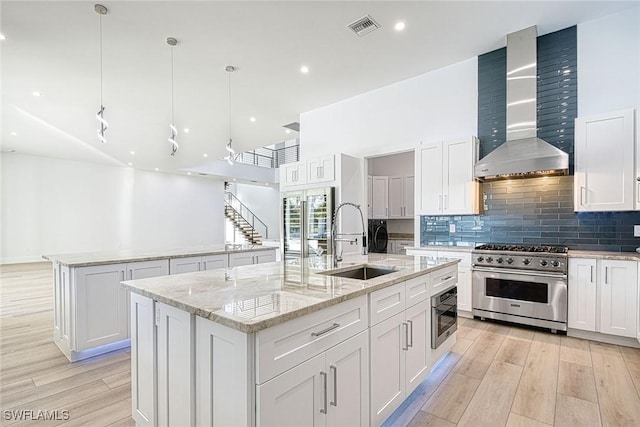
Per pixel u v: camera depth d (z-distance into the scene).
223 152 8.26
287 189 5.47
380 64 4.11
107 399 2.15
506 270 3.41
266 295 1.49
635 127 2.96
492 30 3.45
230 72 4.16
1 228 7.94
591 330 2.98
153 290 1.62
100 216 9.29
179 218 10.91
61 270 2.93
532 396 2.13
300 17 3.08
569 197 3.49
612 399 2.08
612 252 3.15
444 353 2.56
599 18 3.29
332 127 5.37
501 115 3.85
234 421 1.18
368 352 1.67
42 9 2.83
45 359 2.77
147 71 4.05
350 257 2.82
